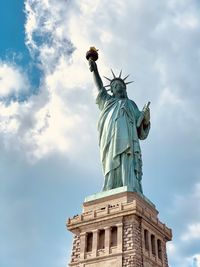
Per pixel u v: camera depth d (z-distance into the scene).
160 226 92.00
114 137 101.44
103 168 101.56
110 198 91.38
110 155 99.94
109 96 112.75
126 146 99.75
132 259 78.56
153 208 95.88
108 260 81.50
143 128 110.88
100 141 105.69
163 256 89.94
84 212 92.00
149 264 82.81
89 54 114.75
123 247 81.12
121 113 105.31
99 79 113.50
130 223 83.62
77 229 89.81
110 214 86.00
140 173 101.69
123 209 84.81
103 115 108.00
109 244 83.38
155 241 89.12
